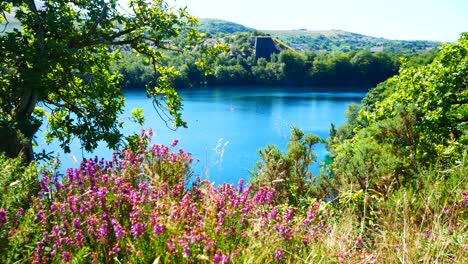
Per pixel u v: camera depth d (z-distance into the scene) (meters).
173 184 4.16
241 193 4.00
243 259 2.84
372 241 3.99
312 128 78.19
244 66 189.50
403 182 5.95
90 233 2.91
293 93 145.88
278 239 3.23
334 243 3.51
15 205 3.06
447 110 12.62
